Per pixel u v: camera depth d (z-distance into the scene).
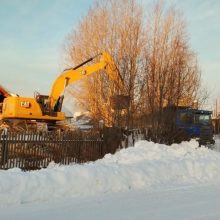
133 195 9.27
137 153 14.61
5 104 19.97
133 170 10.83
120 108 19.91
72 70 21.17
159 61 22.50
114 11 28.58
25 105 19.78
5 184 8.42
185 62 25.56
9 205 7.98
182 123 24.72
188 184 11.03
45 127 19.95
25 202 8.27
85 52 29.92
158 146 15.70
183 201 8.77
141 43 25.00
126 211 7.72
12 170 10.32
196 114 25.45
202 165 12.73
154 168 11.50
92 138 16.34
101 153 16.66
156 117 20.53
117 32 27.20
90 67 20.97
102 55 20.89
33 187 8.68
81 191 9.26
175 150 15.51
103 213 7.53
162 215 7.50
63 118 20.75
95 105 23.73
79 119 27.38
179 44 25.61
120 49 25.05
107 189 9.69
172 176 11.66
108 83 22.11
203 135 25.64
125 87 20.72
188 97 25.41
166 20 26.80
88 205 8.13
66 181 9.27
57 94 21.11
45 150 14.40
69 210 7.69
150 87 21.08
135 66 21.84
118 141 17.58
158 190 9.98
